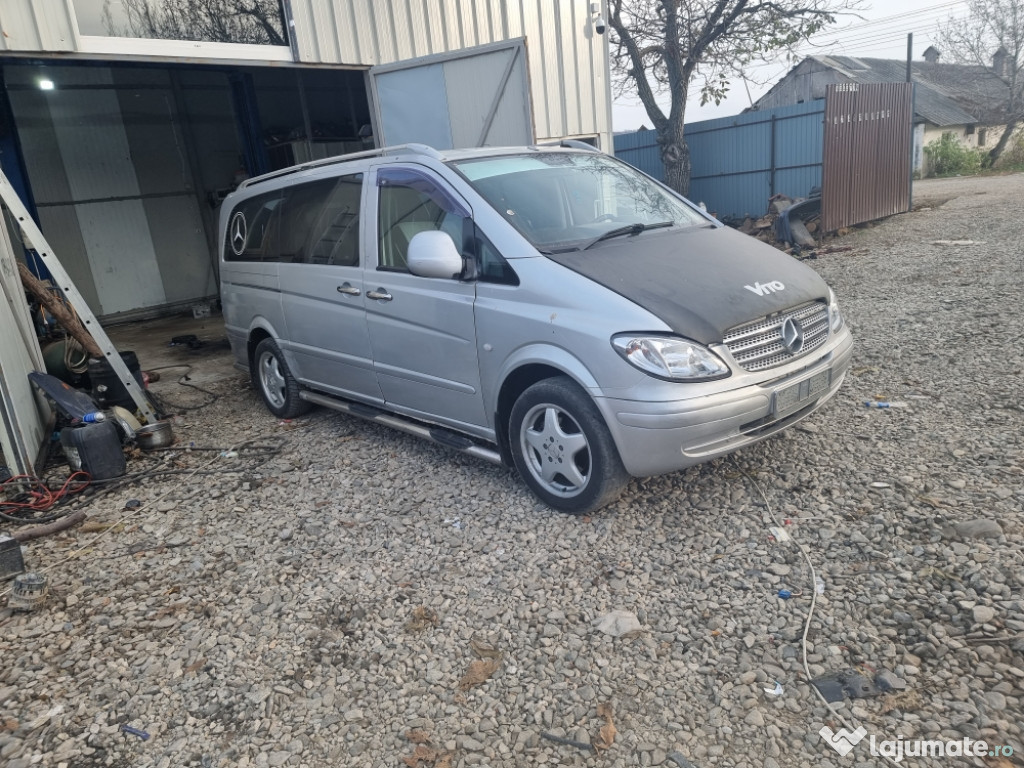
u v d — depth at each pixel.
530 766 2.46
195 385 7.65
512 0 9.43
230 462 5.29
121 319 12.56
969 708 2.50
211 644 3.22
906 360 6.04
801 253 12.65
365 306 4.86
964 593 3.04
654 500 4.05
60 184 11.81
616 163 5.31
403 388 4.81
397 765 2.51
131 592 3.67
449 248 4.11
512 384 4.12
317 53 7.94
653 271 3.85
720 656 2.87
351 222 5.03
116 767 2.59
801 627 2.97
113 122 12.20
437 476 4.69
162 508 4.59
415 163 4.62
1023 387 5.15
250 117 11.20
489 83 7.93
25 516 4.63
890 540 3.46
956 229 13.36
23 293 6.43
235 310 6.44
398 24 8.54
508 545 3.78
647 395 3.45
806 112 15.34
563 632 3.10
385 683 2.91
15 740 2.73
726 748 2.46
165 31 7.10
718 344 3.54
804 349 3.93
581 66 10.12
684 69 16.47
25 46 6.29
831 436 4.64
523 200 4.34
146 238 12.78
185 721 2.79
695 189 17.84
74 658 3.20
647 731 2.56
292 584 3.62
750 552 3.50
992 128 42.47
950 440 4.43
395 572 3.65
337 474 4.88
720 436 3.56
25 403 5.34
